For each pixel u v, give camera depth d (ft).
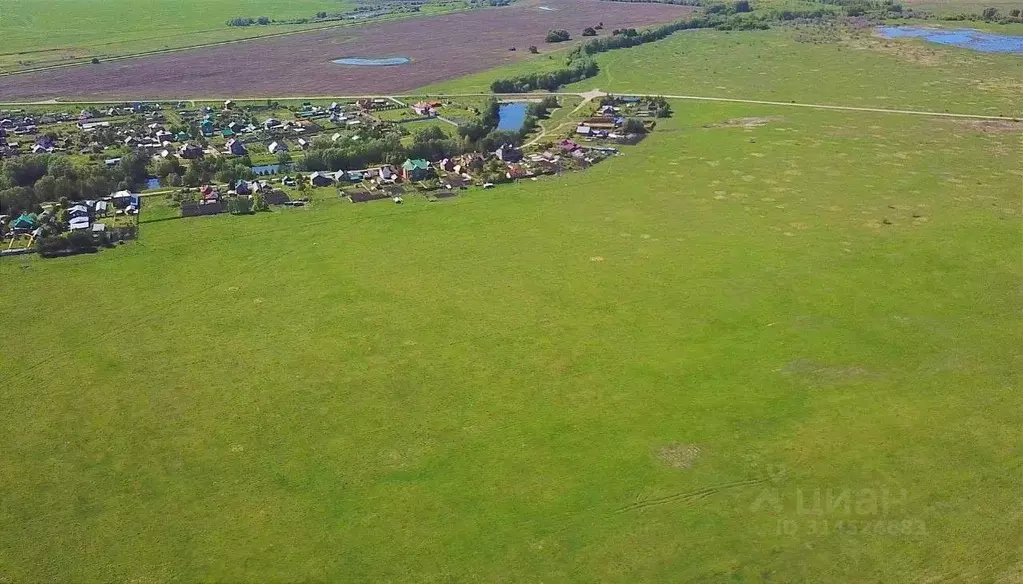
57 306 361.51
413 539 226.79
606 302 359.05
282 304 361.71
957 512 231.09
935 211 462.60
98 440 270.87
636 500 239.50
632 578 212.64
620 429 271.90
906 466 250.37
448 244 425.69
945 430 266.77
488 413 281.95
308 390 296.92
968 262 394.32
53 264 404.98
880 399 285.02
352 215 468.34
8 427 277.85
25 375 308.60
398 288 375.45
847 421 273.13
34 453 264.93
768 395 288.71
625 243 424.05
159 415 283.79
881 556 216.74
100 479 252.62
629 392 292.40
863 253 406.41
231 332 338.34
